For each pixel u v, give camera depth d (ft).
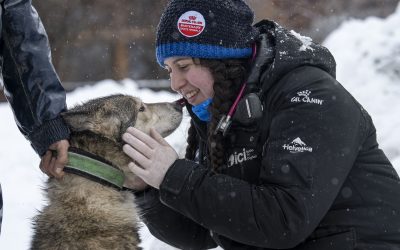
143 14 78.54
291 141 14.05
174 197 14.40
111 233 16.17
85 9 77.77
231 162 15.57
